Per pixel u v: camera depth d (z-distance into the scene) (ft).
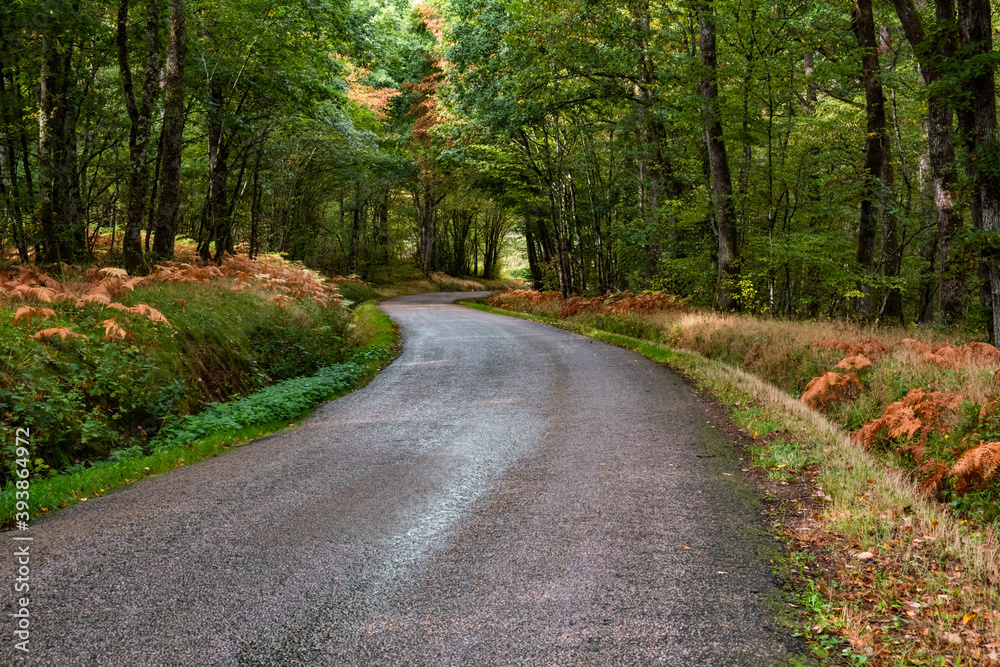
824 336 37.29
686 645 9.57
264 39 62.39
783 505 15.47
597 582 11.66
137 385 25.05
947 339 37.88
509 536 13.89
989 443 15.39
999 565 11.68
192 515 15.34
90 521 14.98
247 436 24.00
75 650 9.38
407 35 115.44
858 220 67.26
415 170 134.00
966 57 31.73
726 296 53.93
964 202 38.06
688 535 13.76
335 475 18.61
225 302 39.47
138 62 56.44
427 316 85.66
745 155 54.90
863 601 10.82
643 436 22.47
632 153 68.39
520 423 25.02
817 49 52.42
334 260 151.02
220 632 9.95
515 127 71.00
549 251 123.54
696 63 52.54
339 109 86.69
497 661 9.21
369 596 11.19
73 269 41.55
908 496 15.20
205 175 90.12
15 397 19.66
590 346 49.52
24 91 50.29
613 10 61.82
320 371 37.76
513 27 62.44
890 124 63.31
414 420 26.12
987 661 8.88
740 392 28.71
